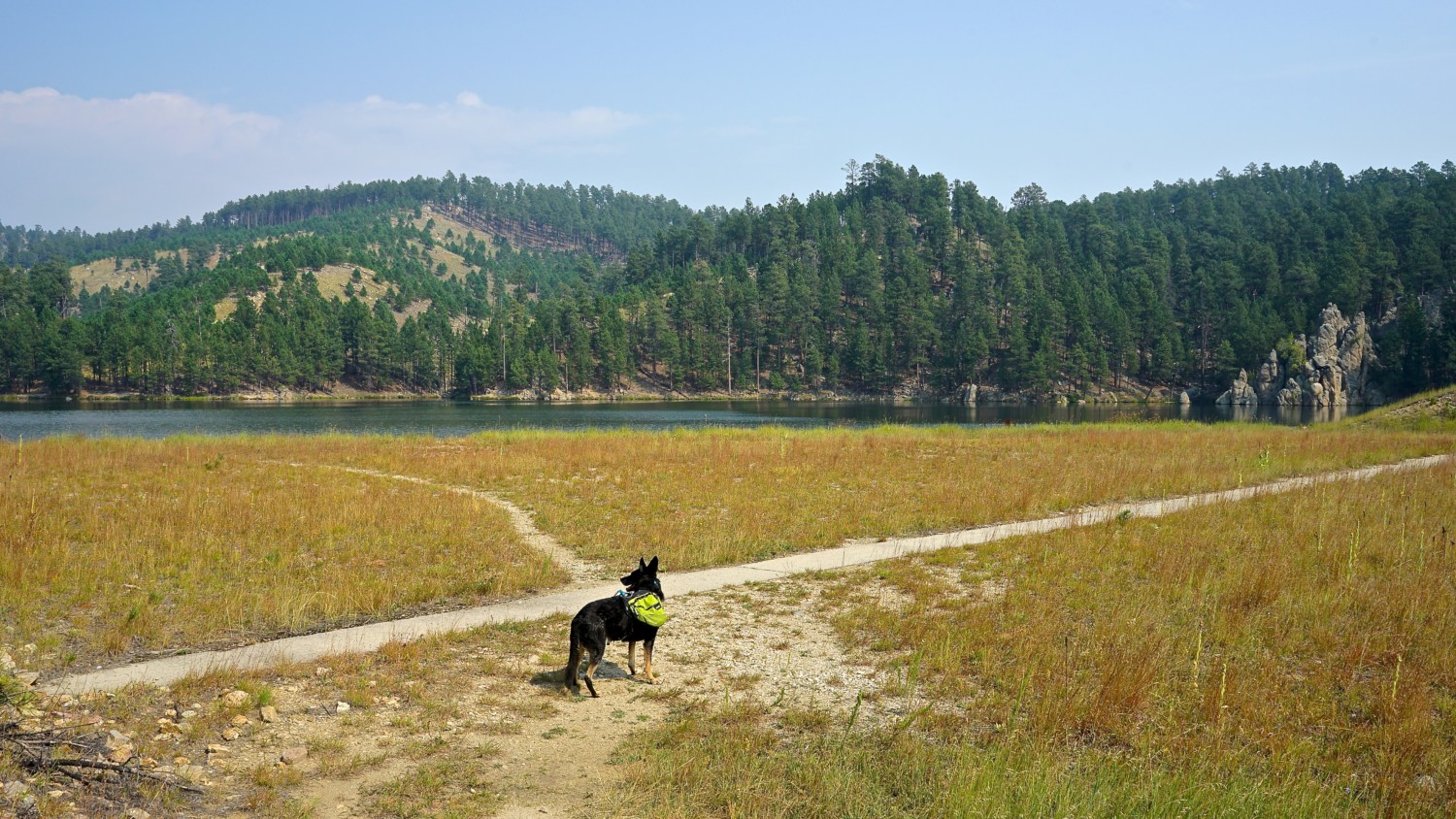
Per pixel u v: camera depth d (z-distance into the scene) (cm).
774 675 942
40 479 2150
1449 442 3322
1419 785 686
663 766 702
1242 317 13062
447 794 662
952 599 1214
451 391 15725
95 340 14225
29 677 861
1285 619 1071
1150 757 720
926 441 3522
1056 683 870
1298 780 678
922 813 635
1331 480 2247
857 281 16000
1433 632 1019
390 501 1922
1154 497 2123
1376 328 13062
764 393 15025
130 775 653
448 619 1141
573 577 1372
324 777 687
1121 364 14050
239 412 9506
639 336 16125
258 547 1479
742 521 1748
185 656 975
